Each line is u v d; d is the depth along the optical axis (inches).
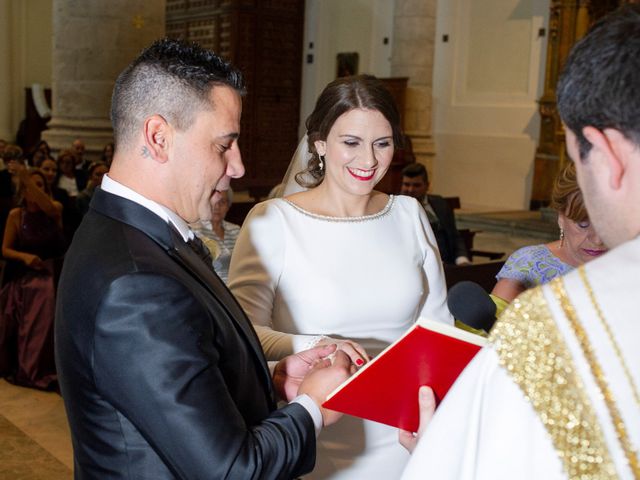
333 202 86.7
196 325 51.8
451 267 161.0
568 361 33.9
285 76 638.5
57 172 321.7
